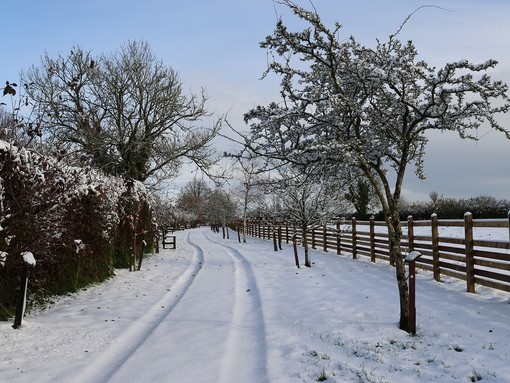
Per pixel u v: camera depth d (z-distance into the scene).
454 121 6.76
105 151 22.50
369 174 7.09
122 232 15.13
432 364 5.14
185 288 11.27
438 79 6.17
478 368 4.89
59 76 20.39
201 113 25.61
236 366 5.45
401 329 6.54
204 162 25.02
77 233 10.03
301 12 6.25
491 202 30.31
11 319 7.42
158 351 5.93
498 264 8.18
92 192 10.79
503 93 6.00
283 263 16.03
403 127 6.98
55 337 6.46
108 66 23.81
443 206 32.44
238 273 14.06
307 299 9.02
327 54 6.78
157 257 19.47
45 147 8.96
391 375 4.89
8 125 7.85
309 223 15.32
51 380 4.84
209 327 7.15
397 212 6.85
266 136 7.02
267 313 8.00
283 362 5.43
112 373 5.14
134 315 8.00
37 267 8.24
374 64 6.70
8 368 5.16
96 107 23.19
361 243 16.38
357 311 7.71
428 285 9.91
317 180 7.77
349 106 6.72
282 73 7.03
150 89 24.52
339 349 5.84
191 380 4.91
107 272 12.65
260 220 36.72
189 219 78.19
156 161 25.11
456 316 6.99
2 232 6.57
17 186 7.03
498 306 7.49
